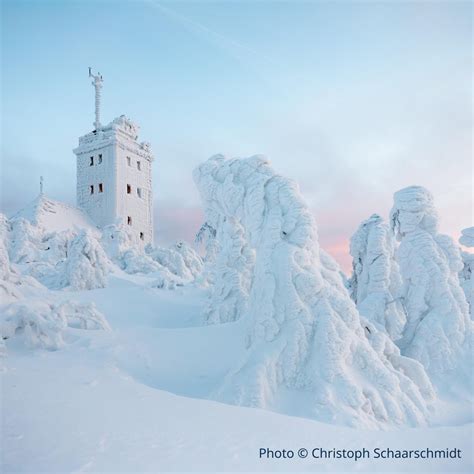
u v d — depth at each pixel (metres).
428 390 10.59
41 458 4.25
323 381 8.55
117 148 48.94
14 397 6.16
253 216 11.48
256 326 9.75
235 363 9.70
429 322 12.88
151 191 55.09
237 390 8.30
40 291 17.72
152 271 35.03
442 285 13.28
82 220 46.09
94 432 5.06
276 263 10.22
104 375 8.34
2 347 9.25
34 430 4.94
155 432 5.29
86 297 22.03
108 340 11.23
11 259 31.58
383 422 8.27
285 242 10.66
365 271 18.14
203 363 10.44
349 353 9.23
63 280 25.03
